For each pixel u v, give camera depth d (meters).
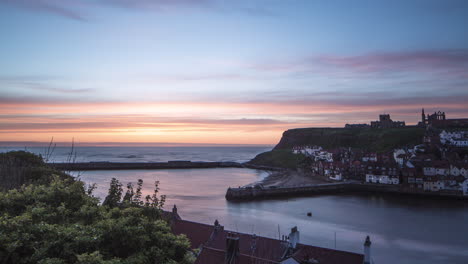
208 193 164.75
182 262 27.98
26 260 21.98
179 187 183.75
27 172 60.19
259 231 95.62
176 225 58.66
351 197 164.88
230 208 130.75
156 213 31.47
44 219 26.39
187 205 133.62
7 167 44.78
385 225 104.00
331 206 138.50
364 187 187.50
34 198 29.97
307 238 89.12
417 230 98.00
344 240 87.56
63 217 27.91
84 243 23.56
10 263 21.95
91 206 30.55
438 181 167.75
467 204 142.12
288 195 170.00
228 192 154.38
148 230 27.56
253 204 141.75
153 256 25.84
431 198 160.25
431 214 121.31
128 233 25.41
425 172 191.00
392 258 74.94
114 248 25.14
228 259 37.81
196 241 54.62
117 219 27.39
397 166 196.75
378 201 152.00
